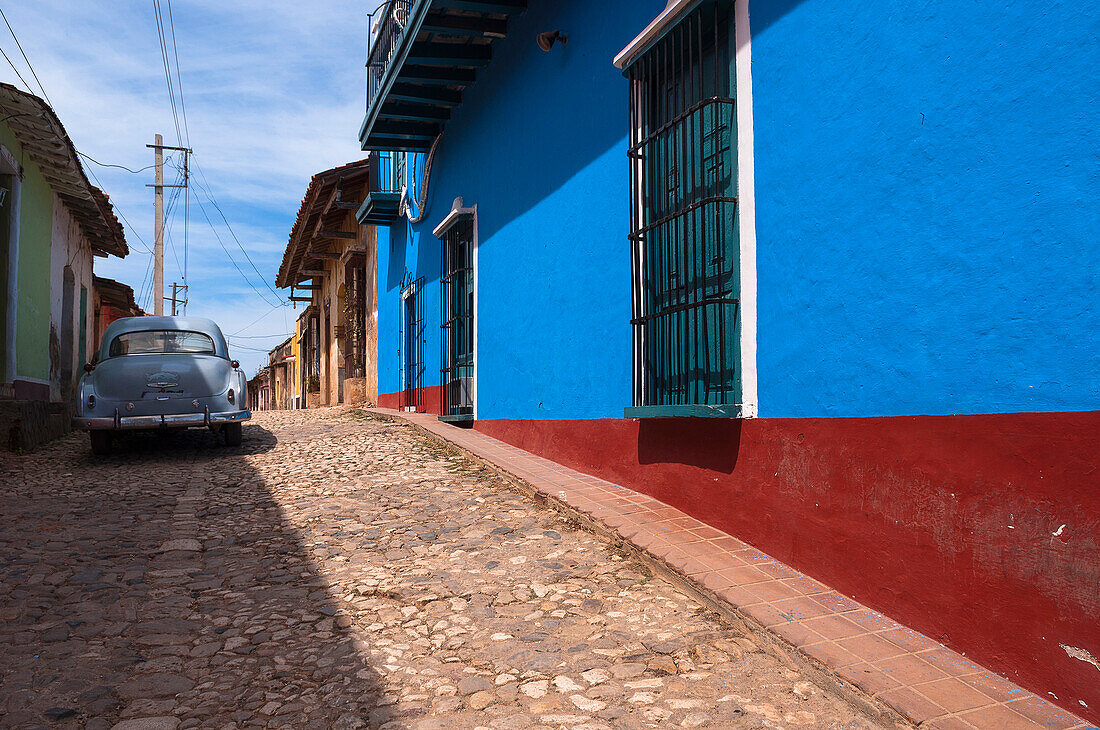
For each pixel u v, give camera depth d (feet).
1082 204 8.32
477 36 28.81
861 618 10.83
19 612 12.71
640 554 14.43
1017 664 8.82
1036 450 8.72
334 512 19.66
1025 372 8.90
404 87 32.55
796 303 12.89
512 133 27.12
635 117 17.72
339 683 10.16
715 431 15.24
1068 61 8.49
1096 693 7.91
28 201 36.40
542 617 12.28
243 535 17.87
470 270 32.58
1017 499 8.94
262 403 183.62
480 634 11.71
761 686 9.70
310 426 39.81
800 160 12.82
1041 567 8.60
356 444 31.24
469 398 32.65
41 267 39.32
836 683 9.37
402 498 20.84
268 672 10.55
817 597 11.66
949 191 9.96
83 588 14.03
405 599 13.33
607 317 20.01
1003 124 9.23
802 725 8.68
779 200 13.32
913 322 10.51
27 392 36.91
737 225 14.46
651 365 17.48
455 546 16.31
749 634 11.14
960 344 9.77
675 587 13.25
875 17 11.26
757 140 13.93
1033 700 8.46
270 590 14.02
